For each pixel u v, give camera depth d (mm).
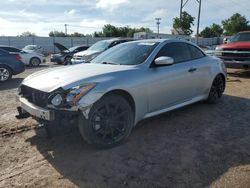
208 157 3641
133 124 4203
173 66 4855
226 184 3020
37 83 3885
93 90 3604
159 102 4586
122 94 4062
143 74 4270
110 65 4445
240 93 7465
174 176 3191
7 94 7762
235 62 10133
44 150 3871
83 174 3252
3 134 4441
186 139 4238
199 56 5684
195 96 5531
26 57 18281
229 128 4711
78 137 4270
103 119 3801
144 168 3379
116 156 3684
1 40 40062
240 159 3580
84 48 19641
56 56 19422
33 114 3732
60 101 3480
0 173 3283
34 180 3137
